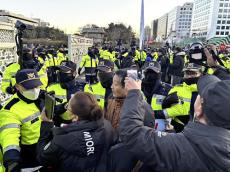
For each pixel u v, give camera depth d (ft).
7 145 7.94
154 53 61.05
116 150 6.28
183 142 5.01
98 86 13.94
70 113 6.65
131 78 5.82
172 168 4.86
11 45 23.08
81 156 6.09
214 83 5.06
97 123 6.33
